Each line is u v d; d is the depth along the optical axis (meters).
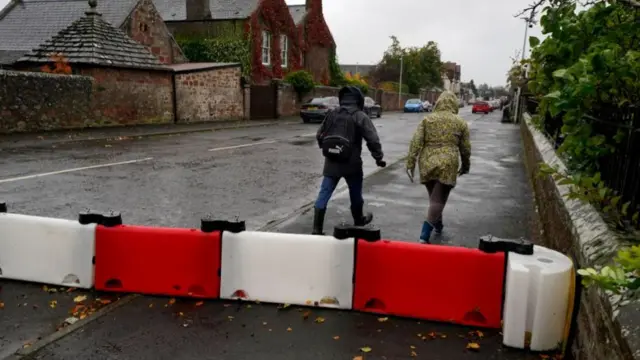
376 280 3.72
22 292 3.99
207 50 30.62
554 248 4.47
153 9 25.61
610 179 3.81
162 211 6.77
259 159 11.91
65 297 3.92
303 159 12.12
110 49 18.08
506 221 6.56
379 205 7.40
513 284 3.21
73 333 3.36
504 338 3.28
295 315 3.71
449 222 6.45
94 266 4.04
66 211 6.54
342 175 5.54
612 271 1.97
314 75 38.91
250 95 27.05
